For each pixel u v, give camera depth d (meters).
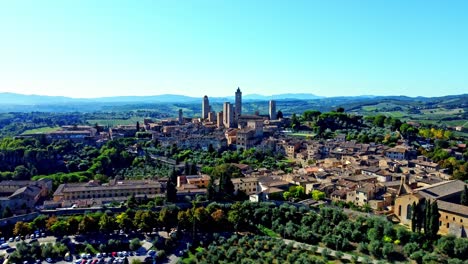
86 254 187.25
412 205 176.75
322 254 171.38
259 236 198.88
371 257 168.25
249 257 178.12
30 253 183.50
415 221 174.50
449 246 157.88
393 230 175.38
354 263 164.25
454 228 172.00
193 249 195.00
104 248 192.00
